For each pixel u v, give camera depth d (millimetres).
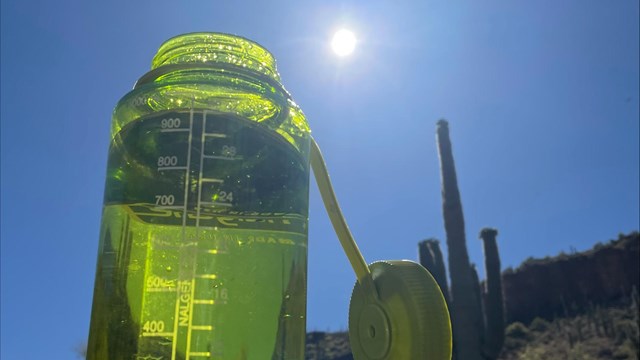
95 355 185
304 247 212
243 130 201
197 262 184
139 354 178
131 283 186
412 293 232
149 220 190
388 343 238
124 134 204
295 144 219
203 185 191
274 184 203
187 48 227
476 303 2658
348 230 258
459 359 2557
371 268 262
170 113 198
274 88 219
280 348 190
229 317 183
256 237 195
